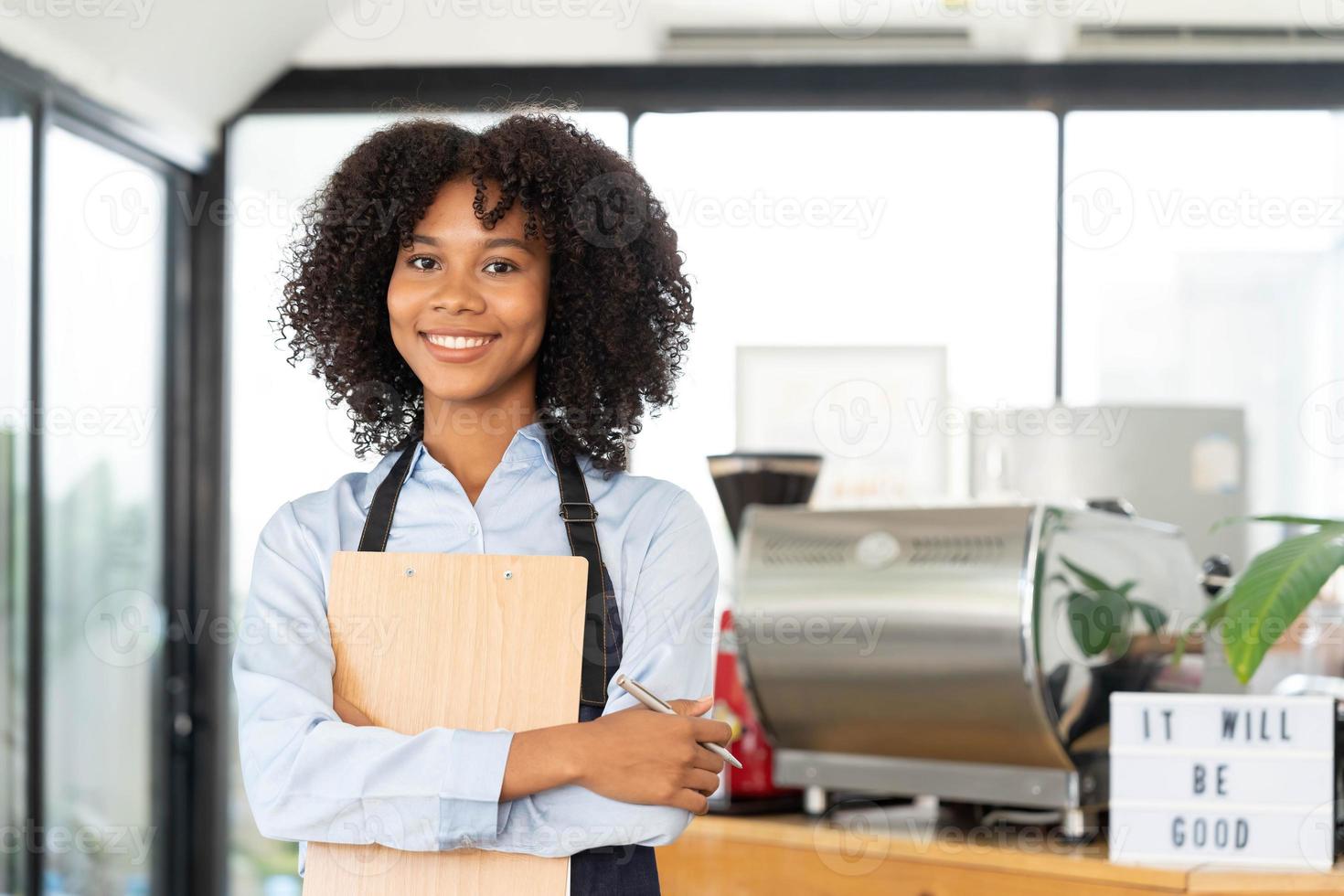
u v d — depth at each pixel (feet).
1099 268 13.43
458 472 4.25
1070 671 5.79
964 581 5.82
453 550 4.09
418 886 3.70
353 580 3.94
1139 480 11.25
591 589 4.05
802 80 13.58
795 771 6.50
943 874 5.93
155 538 12.96
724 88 13.62
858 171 13.56
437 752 3.61
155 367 12.98
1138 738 5.72
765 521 6.53
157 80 11.99
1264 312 13.42
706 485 13.25
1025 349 13.42
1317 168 13.26
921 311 13.50
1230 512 11.26
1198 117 13.35
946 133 13.52
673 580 4.12
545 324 4.49
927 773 6.18
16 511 10.34
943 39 13.05
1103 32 12.82
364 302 4.61
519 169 4.16
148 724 12.73
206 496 13.34
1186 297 13.38
